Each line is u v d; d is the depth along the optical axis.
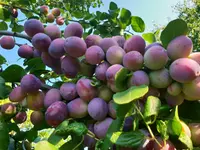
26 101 0.27
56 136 0.24
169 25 0.24
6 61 0.36
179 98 0.23
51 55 0.27
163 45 0.24
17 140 0.31
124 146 0.20
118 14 0.41
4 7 0.44
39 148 0.19
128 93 0.20
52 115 0.24
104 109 0.24
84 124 0.24
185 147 0.21
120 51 0.25
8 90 0.28
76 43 0.25
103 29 0.41
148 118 0.21
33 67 0.31
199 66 0.22
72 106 0.25
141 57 0.23
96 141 0.24
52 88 0.27
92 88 0.24
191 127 0.23
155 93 0.23
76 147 0.23
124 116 0.21
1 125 0.25
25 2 0.45
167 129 0.21
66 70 0.26
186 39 0.23
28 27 0.28
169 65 0.23
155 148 0.21
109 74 0.24
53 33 0.28
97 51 0.25
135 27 0.38
